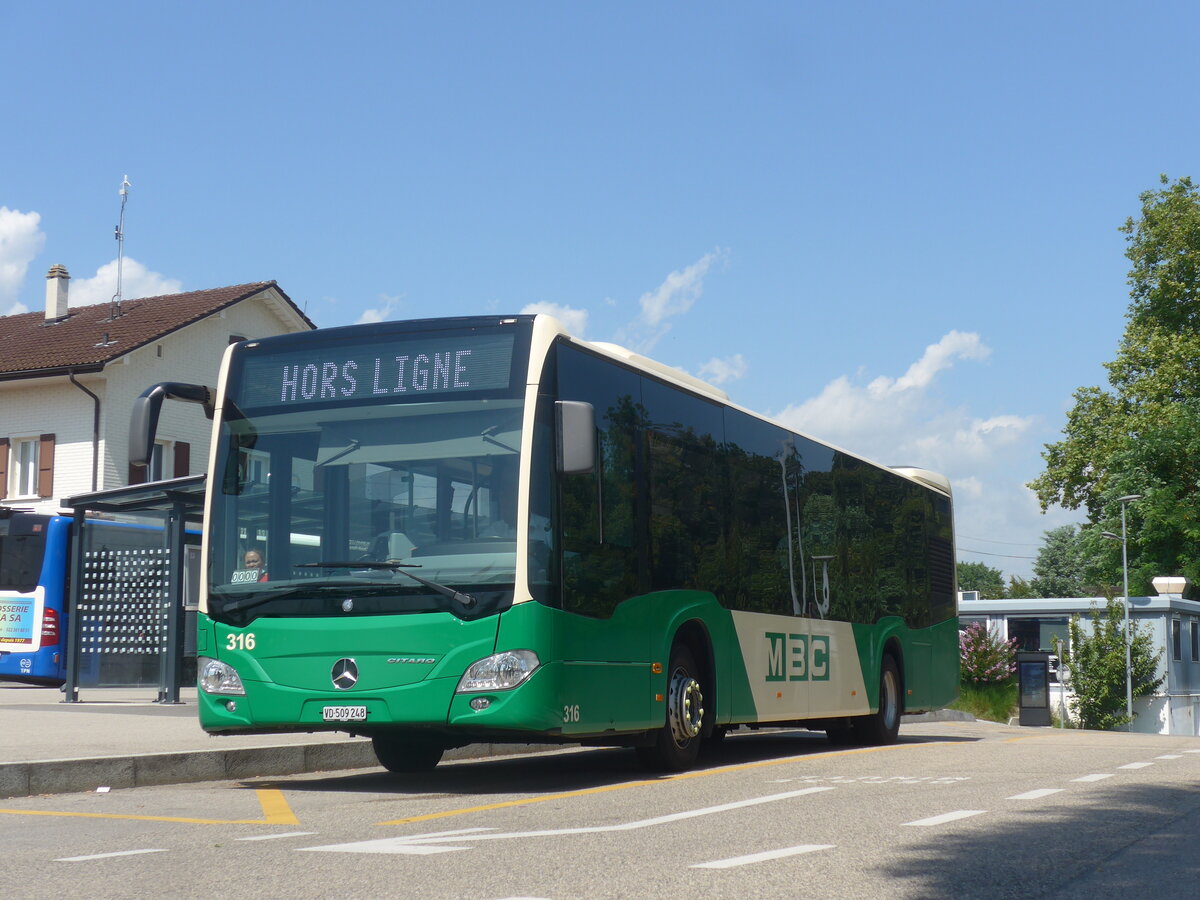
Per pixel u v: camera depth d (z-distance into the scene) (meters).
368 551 10.64
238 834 8.05
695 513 13.19
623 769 13.18
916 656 19.45
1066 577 138.75
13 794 10.39
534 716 10.20
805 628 15.67
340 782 11.80
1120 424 54.78
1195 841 7.64
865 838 7.68
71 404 41.75
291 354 11.37
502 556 10.36
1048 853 7.15
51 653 28.42
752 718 14.10
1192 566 52.47
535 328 10.89
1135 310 56.50
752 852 7.11
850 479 17.64
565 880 6.21
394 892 5.91
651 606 12.05
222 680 10.85
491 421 10.71
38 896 5.92
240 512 11.13
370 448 10.90
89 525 27.66
